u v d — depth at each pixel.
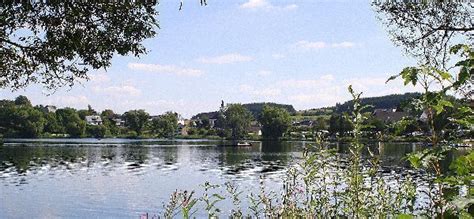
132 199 29.92
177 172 47.62
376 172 3.88
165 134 186.75
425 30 8.56
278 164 56.31
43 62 9.30
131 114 187.25
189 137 184.38
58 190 33.91
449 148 1.64
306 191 4.53
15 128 153.62
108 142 133.38
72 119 172.50
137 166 54.88
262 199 5.10
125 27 9.05
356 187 3.89
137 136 184.50
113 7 8.78
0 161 58.94
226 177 41.59
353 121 3.54
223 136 176.38
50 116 168.12
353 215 3.89
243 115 172.75
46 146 101.12
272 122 147.75
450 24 8.41
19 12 8.52
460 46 1.74
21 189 34.16
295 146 106.25
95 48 9.18
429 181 1.77
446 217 1.59
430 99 1.71
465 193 1.60
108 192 33.09
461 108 1.73
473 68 1.65
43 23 8.66
